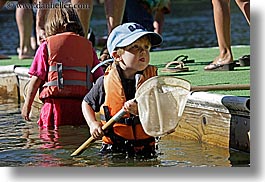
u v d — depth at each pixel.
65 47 13.63
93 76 13.95
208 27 38.84
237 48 21.52
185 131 12.31
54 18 14.02
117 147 11.17
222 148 11.42
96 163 10.74
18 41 33.44
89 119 11.12
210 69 16.09
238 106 10.85
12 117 14.82
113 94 11.12
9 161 10.93
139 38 10.90
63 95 13.59
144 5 20.80
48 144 12.02
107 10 16.53
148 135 11.09
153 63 18.55
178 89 10.59
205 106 11.73
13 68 17.88
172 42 31.30
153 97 10.52
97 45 24.09
